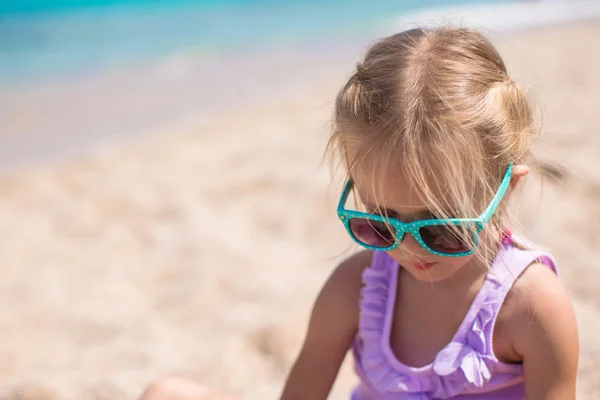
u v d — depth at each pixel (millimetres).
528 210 3848
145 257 4078
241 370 2846
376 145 1388
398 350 1626
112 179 5344
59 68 9539
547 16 12133
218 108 7395
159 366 2920
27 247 4305
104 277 3865
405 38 1523
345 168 1513
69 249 4258
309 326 1797
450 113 1373
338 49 10320
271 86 8266
